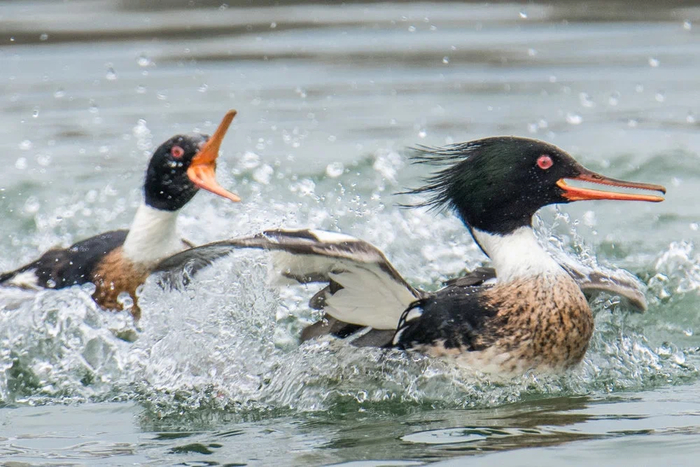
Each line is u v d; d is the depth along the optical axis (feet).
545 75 72.64
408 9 93.91
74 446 27.55
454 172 33.30
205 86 67.46
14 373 33.94
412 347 31.86
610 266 42.78
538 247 32.60
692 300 40.22
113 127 60.54
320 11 92.68
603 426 27.73
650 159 55.72
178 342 33.86
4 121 61.72
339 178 53.01
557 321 31.37
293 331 36.35
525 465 24.66
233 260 32.99
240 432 28.55
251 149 56.95
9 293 37.88
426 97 67.41
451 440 26.91
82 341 35.65
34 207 49.80
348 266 30.53
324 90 69.21
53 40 81.20
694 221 48.62
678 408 29.40
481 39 83.56
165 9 92.22
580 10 92.58
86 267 38.29
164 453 26.73
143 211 37.86
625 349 35.32
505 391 31.17
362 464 25.08
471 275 35.37
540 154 32.27
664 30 85.76
